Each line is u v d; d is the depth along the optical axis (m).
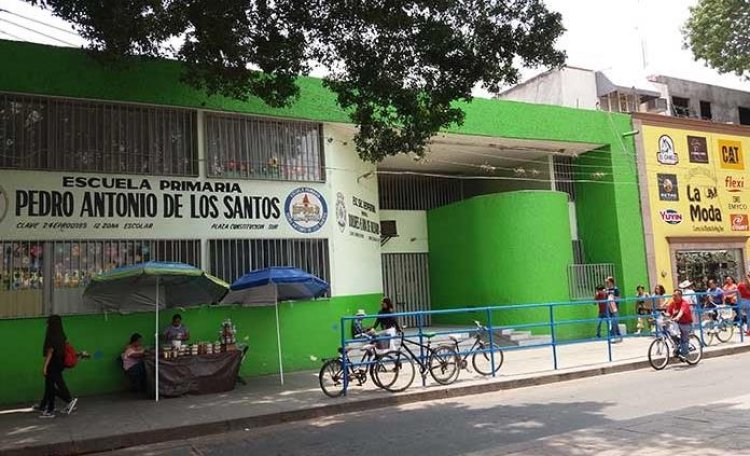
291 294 12.84
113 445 8.23
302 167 14.45
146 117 12.88
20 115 11.77
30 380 11.27
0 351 11.11
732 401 8.40
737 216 22.31
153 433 8.45
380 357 10.78
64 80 12.03
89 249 12.02
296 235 14.08
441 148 18.58
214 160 13.41
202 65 10.99
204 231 13.06
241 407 9.80
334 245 14.58
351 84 11.12
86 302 11.90
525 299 17.77
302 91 14.41
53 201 11.80
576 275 18.56
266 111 13.92
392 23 9.81
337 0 9.89
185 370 11.12
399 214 20.50
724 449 5.91
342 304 14.57
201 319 12.90
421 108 11.06
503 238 18.20
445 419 8.54
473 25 10.30
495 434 7.34
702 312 14.91
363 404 9.92
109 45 10.48
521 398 10.00
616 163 19.92
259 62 10.52
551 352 14.93
